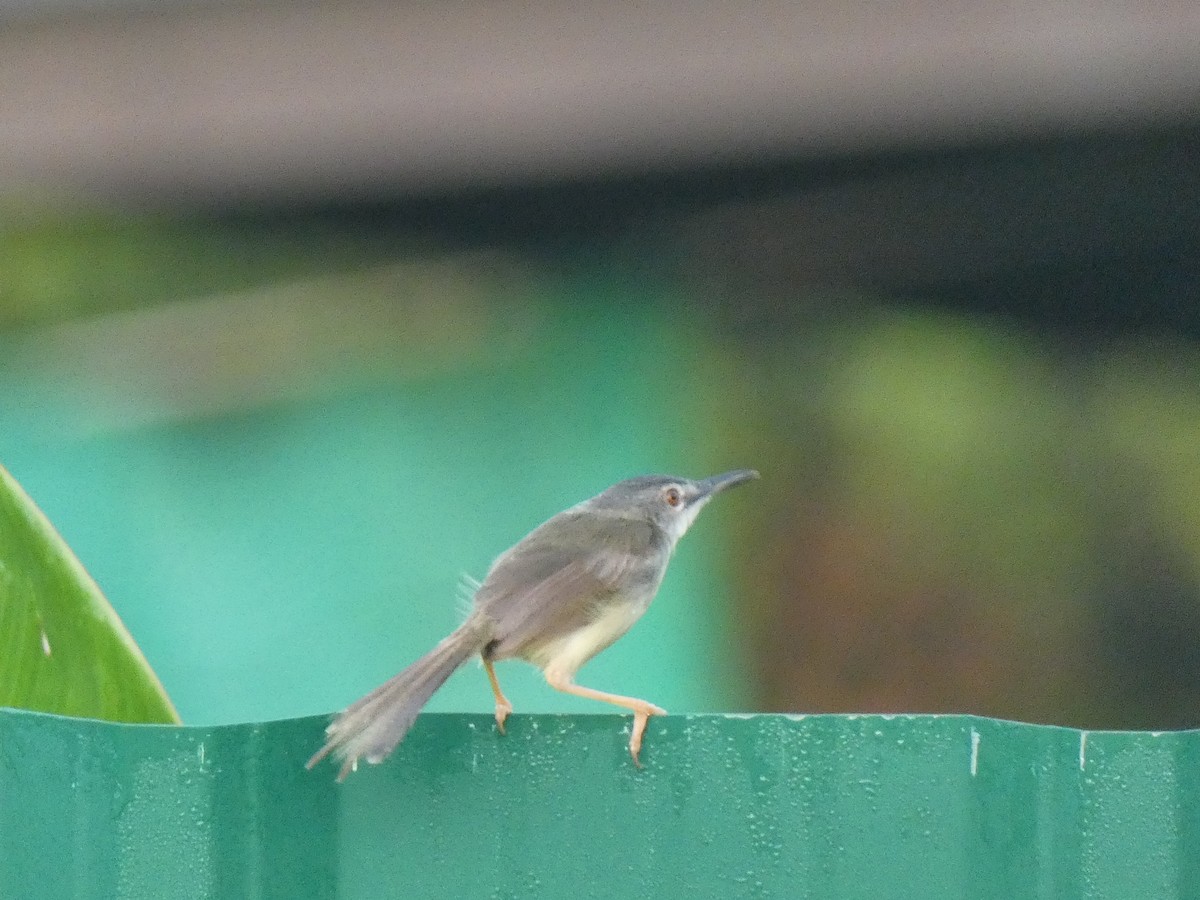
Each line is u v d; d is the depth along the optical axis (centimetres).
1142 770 558
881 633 1395
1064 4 1052
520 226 1275
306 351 1302
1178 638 1436
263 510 1295
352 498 1300
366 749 555
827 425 1378
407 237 1284
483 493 1309
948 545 1405
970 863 553
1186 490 1432
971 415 1402
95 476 1280
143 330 1290
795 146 1112
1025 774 560
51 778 555
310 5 1063
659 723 567
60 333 1278
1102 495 1430
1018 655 1402
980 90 1074
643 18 1063
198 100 1074
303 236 1284
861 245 1295
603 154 1118
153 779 561
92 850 555
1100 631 1430
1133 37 1052
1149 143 1135
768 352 1353
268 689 1274
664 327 1329
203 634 1273
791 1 1059
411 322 1305
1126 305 1392
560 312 1318
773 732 563
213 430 1299
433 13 1066
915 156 1137
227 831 561
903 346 1388
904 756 559
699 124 1087
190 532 1286
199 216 1251
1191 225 1259
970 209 1229
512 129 1084
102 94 1072
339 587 1295
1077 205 1238
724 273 1312
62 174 1105
